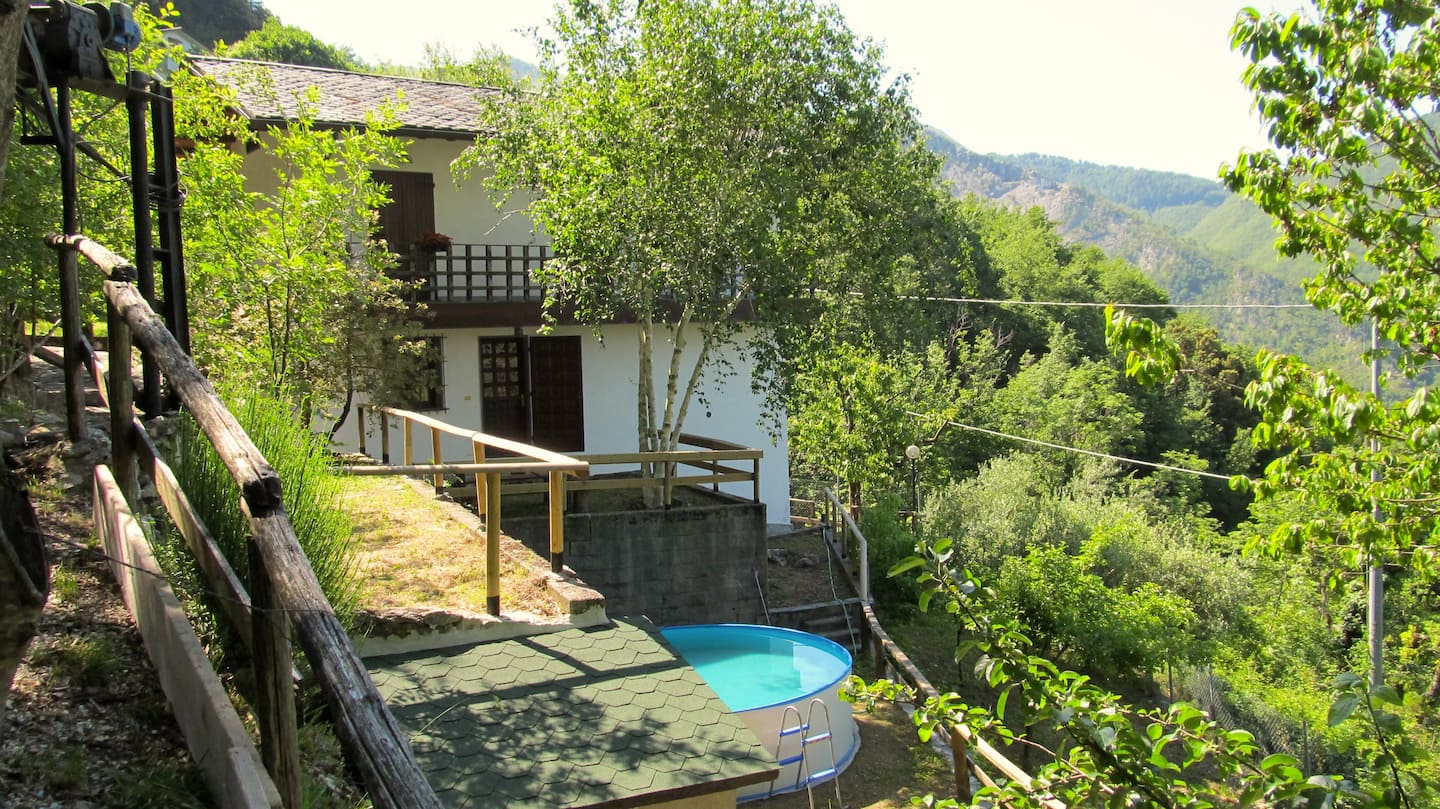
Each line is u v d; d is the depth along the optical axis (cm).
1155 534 2469
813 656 1118
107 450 531
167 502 396
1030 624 1434
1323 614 2567
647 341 1499
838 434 1961
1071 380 4088
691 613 1322
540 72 1389
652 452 1370
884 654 1391
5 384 675
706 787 509
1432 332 692
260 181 1542
